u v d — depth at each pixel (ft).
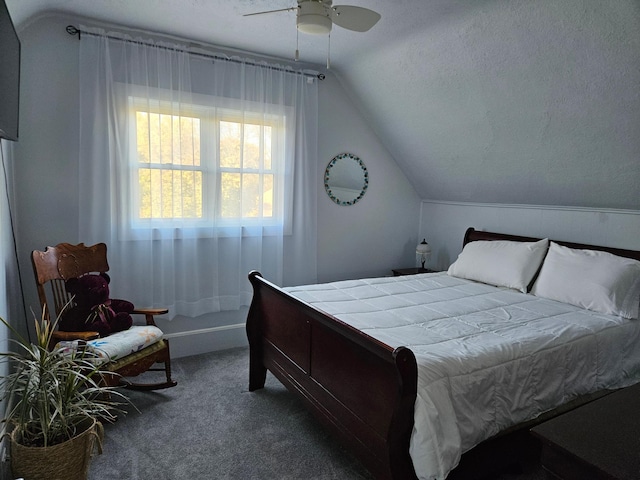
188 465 6.59
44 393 5.34
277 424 7.80
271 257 11.75
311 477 6.38
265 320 8.78
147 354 8.41
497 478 6.22
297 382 7.45
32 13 8.33
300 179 11.94
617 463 2.72
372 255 14.07
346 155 13.04
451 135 11.20
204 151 10.49
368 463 5.50
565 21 6.81
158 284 10.25
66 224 9.41
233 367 10.30
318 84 12.24
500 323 7.23
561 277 8.91
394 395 4.96
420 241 14.98
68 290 8.30
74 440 5.41
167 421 7.84
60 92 9.07
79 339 7.17
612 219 9.52
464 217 13.37
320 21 6.10
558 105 8.30
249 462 6.70
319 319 6.40
